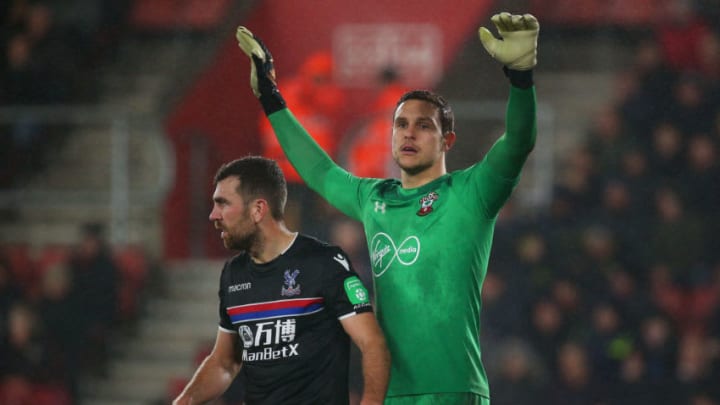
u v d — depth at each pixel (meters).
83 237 41.47
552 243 36.72
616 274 36.31
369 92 40.81
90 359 40.22
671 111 39.44
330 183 19.50
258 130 41.31
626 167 38.41
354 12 41.44
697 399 34.72
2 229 44.28
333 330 17.61
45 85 45.50
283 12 41.69
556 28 48.16
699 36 45.03
